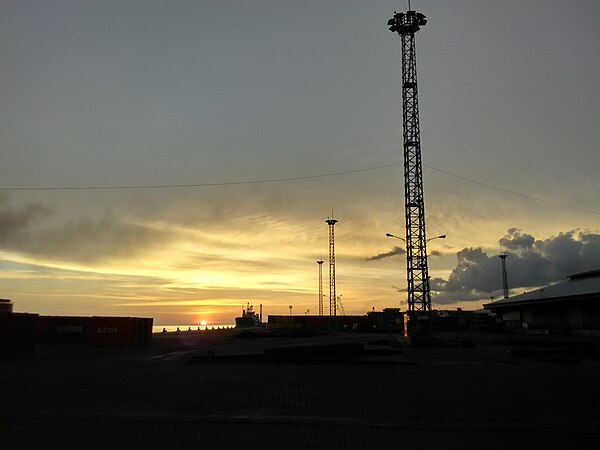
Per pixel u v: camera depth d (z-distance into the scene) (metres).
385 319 97.44
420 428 8.81
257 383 15.21
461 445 7.66
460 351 32.88
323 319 99.69
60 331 42.88
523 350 27.88
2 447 7.39
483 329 84.38
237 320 143.12
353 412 10.33
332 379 16.44
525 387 14.52
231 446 7.48
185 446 7.48
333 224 95.56
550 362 24.03
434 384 15.16
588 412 10.53
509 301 82.69
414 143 47.28
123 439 7.89
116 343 36.94
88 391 13.34
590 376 17.59
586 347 32.97
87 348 35.44
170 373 18.19
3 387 14.20
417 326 41.97
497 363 23.22
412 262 45.47
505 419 9.71
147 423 9.11
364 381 15.89
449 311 110.44
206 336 61.62
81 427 8.77
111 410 10.45
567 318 69.06
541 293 76.38
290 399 12.04
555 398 12.41
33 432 8.38
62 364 22.17
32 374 17.78
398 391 13.56
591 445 7.72
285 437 8.09
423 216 46.28
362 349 23.84
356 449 7.38
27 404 11.23
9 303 37.72
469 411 10.56
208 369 19.91
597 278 72.19
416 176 46.84
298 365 21.92
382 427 8.88
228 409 10.61
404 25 49.12
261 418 9.57
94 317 37.38
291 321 99.38
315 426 8.94
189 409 10.59
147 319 41.84
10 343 26.20
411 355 28.67
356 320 98.06
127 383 15.10
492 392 13.45
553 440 8.03
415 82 48.19
